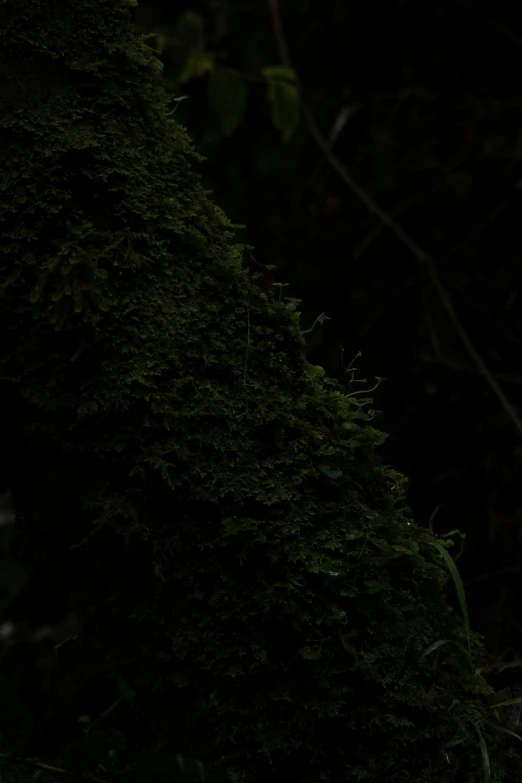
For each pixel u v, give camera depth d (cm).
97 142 83
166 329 83
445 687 86
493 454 207
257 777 83
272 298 91
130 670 91
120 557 88
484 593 185
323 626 83
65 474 86
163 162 87
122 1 88
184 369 83
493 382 185
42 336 82
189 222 88
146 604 87
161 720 90
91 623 92
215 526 83
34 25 84
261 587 83
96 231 83
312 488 85
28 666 194
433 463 212
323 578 83
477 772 84
